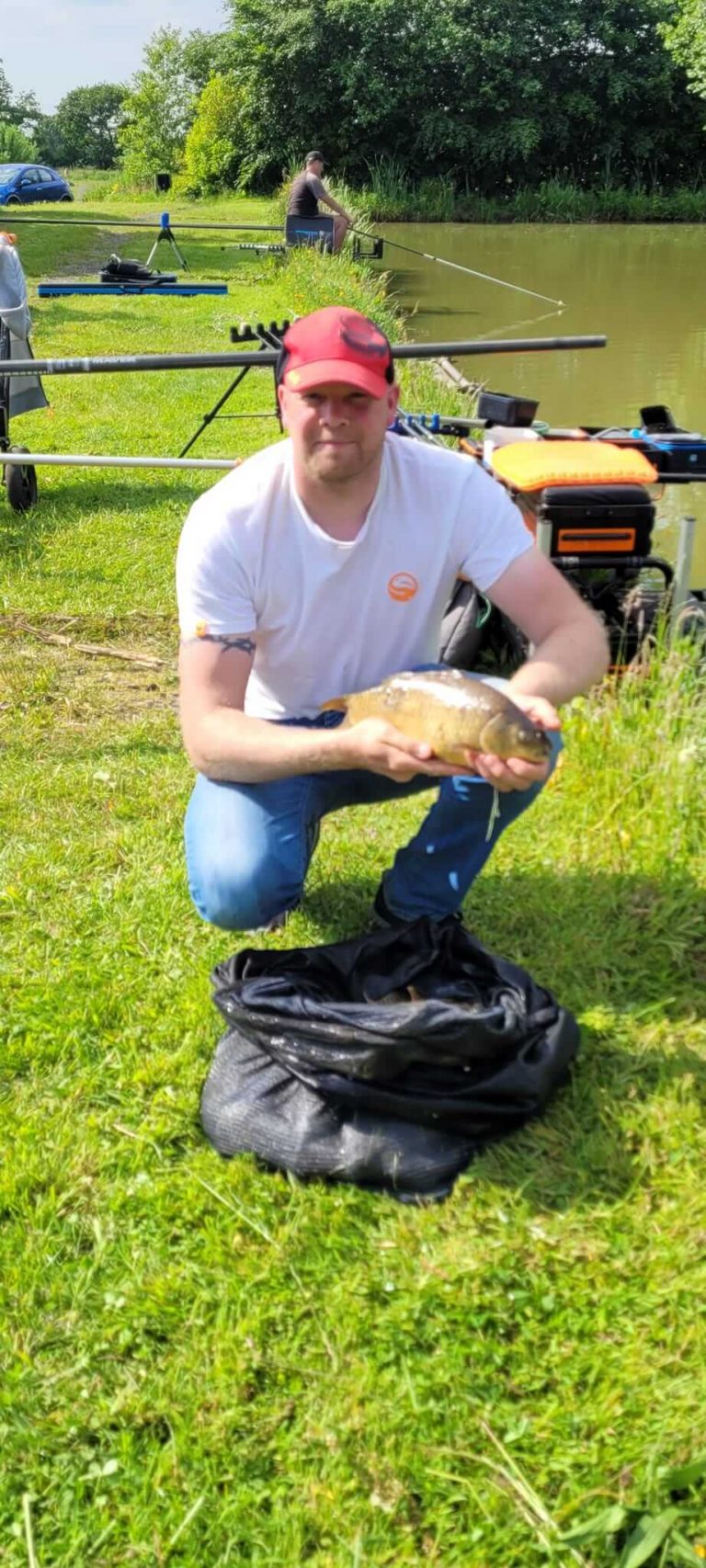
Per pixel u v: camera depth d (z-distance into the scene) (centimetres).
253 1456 210
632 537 456
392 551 281
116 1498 206
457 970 283
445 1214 251
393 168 3744
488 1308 232
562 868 369
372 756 253
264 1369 224
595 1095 276
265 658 299
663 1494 201
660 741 389
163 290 1167
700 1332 225
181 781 434
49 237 2409
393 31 3678
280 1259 243
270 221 2888
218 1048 285
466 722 241
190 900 359
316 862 378
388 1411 216
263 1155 263
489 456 505
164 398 1082
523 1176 257
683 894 346
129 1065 297
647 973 323
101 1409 219
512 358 1395
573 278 2177
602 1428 212
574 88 3741
